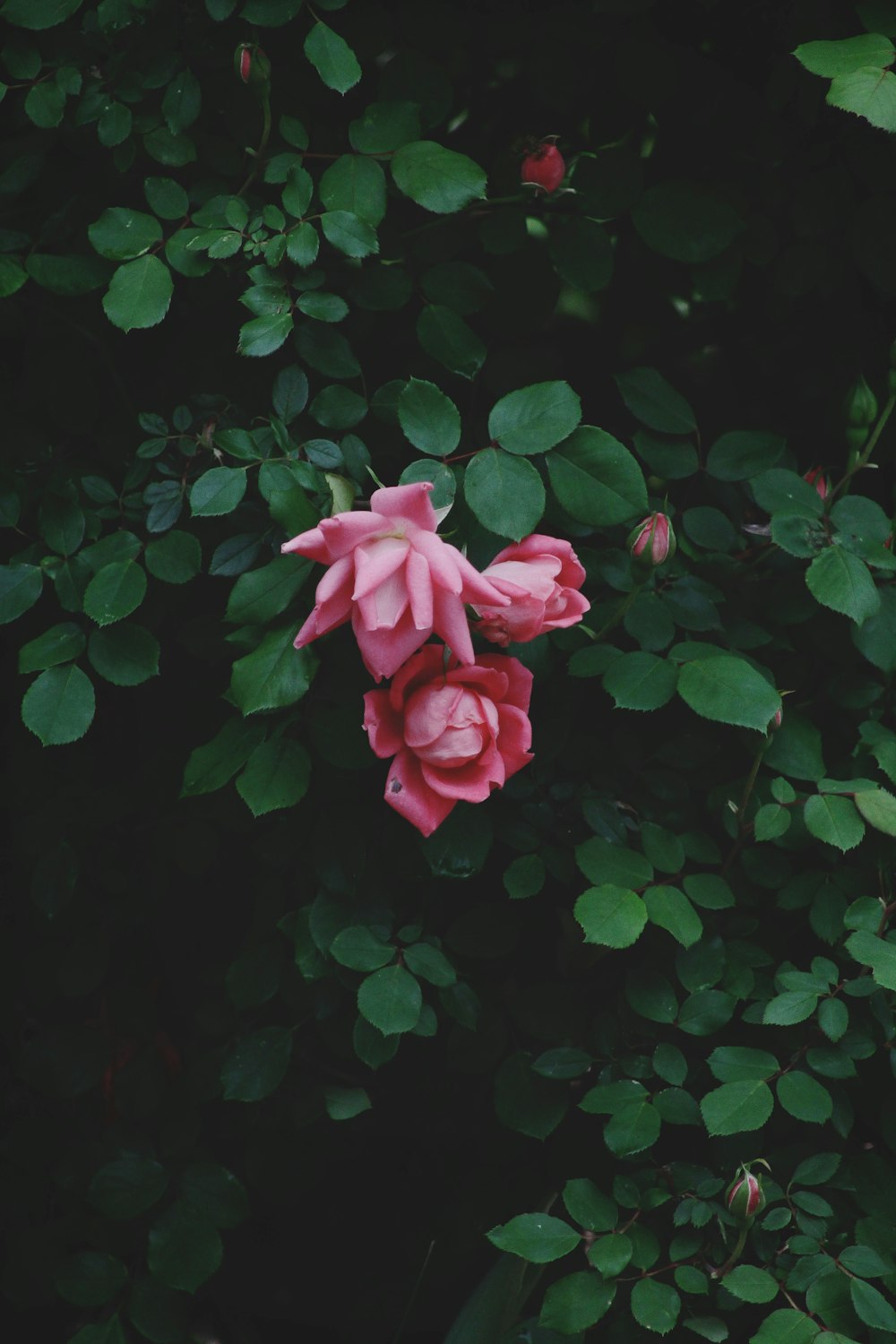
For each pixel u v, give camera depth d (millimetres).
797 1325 1240
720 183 1324
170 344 1337
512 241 1303
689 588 1302
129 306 1252
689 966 1311
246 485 1263
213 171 1300
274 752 1266
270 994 1343
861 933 1271
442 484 1240
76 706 1253
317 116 1312
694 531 1311
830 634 1333
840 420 1341
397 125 1271
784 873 1315
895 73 1231
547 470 1296
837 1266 1259
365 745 1282
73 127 1306
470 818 1298
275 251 1253
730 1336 1311
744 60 1316
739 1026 1339
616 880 1282
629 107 1316
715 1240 1290
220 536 1324
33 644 1261
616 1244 1267
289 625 1250
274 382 1298
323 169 1304
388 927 1312
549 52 1309
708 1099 1260
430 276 1296
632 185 1299
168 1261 1320
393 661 1192
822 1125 1335
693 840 1315
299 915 1323
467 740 1203
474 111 1325
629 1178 1298
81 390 1337
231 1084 1330
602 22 1307
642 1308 1252
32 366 1336
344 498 1255
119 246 1262
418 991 1282
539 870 1307
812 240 1328
